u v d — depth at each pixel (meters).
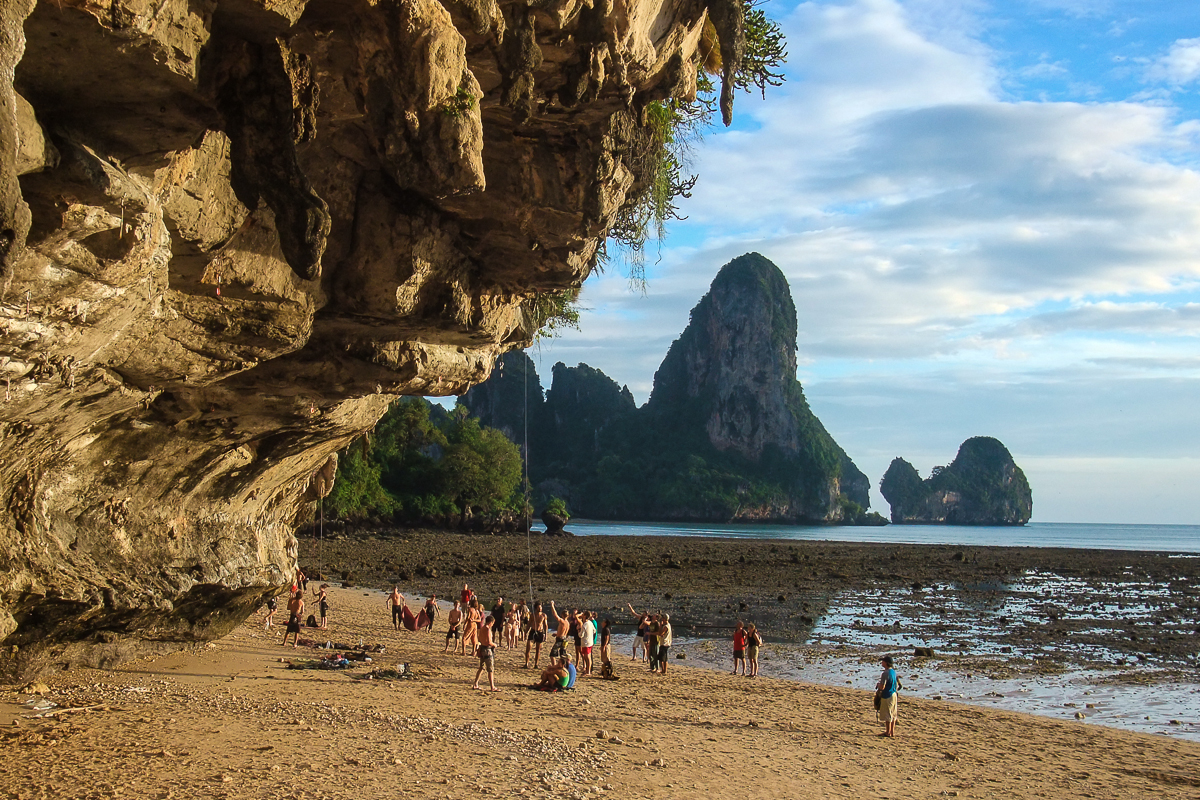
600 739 14.39
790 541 117.69
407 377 14.05
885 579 58.38
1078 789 13.92
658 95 12.48
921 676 24.97
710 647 29.77
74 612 13.09
